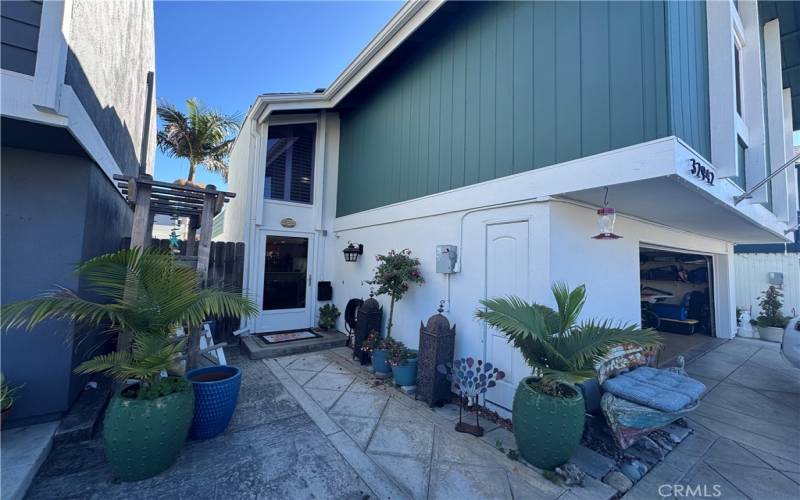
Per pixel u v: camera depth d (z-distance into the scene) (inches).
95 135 127.8
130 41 192.9
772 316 310.7
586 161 121.2
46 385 119.5
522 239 144.6
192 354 141.7
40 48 95.3
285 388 169.9
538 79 140.1
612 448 121.5
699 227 214.5
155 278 101.7
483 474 103.7
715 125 128.7
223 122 446.0
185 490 92.9
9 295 115.4
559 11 133.9
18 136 107.0
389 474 103.0
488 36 165.0
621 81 114.1
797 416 150.5
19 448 102.7
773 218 224.2
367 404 153.6
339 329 280.2
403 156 220.8
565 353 111.3
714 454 119.3
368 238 253.1
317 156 296.2
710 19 132.3
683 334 325.7
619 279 168.7
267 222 272.2
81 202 127.3
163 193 148.9
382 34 200.1
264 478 99.3
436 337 155.4
